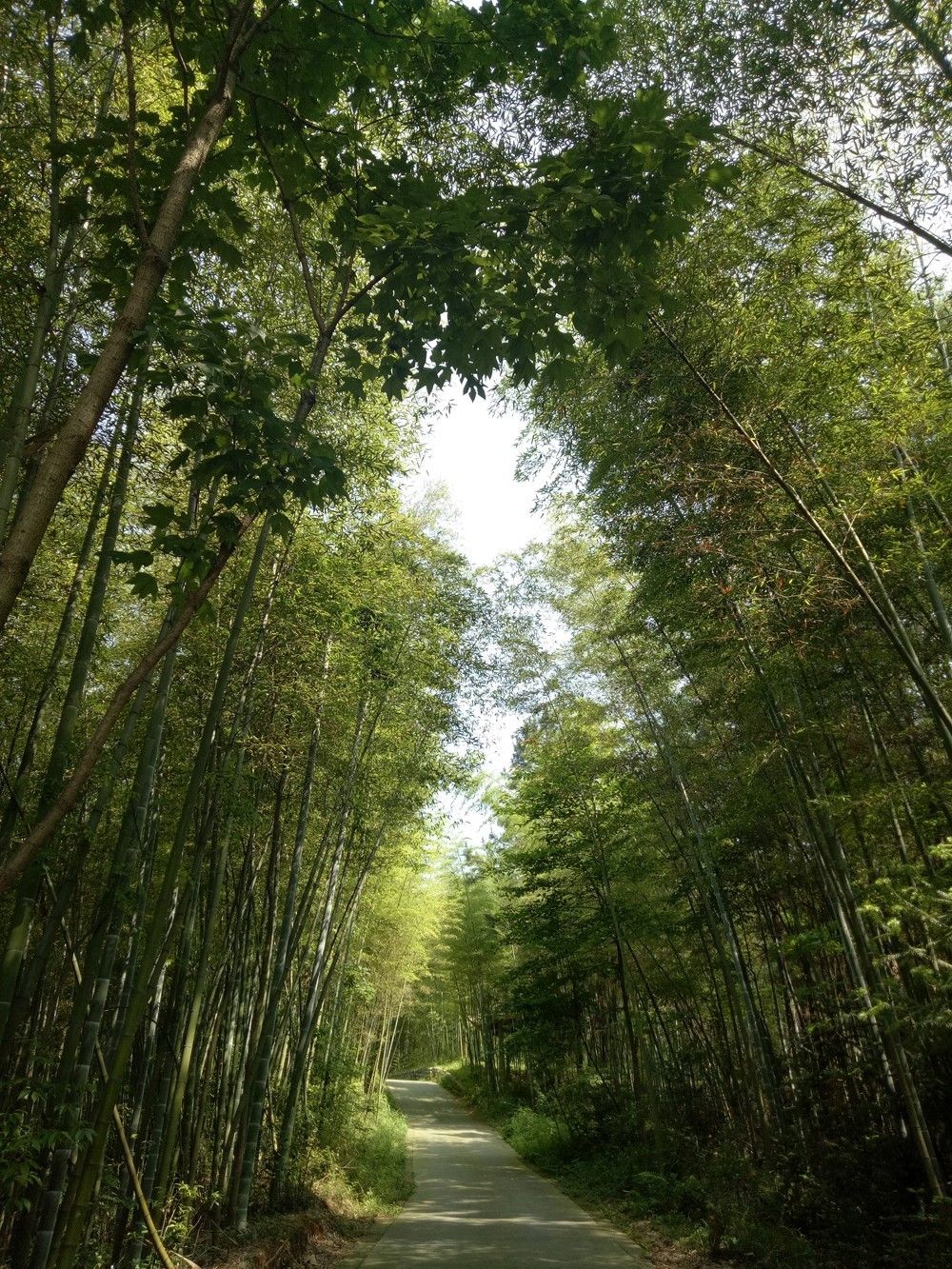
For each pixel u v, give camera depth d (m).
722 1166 7.89
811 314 5.36
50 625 5.99
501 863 15.82
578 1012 13.59
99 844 5.79
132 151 2.60
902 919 5.61
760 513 5.59
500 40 3.61
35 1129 3.62
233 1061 7.61
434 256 3.26
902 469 5.19
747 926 10.66
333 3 3.36
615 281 3.32
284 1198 7.66
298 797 8.85
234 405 2.72
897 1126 6.46
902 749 6.96
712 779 9.34
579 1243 7.23
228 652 3.87
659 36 5.33
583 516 8.65
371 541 7.34
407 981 21.20
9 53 3.58
